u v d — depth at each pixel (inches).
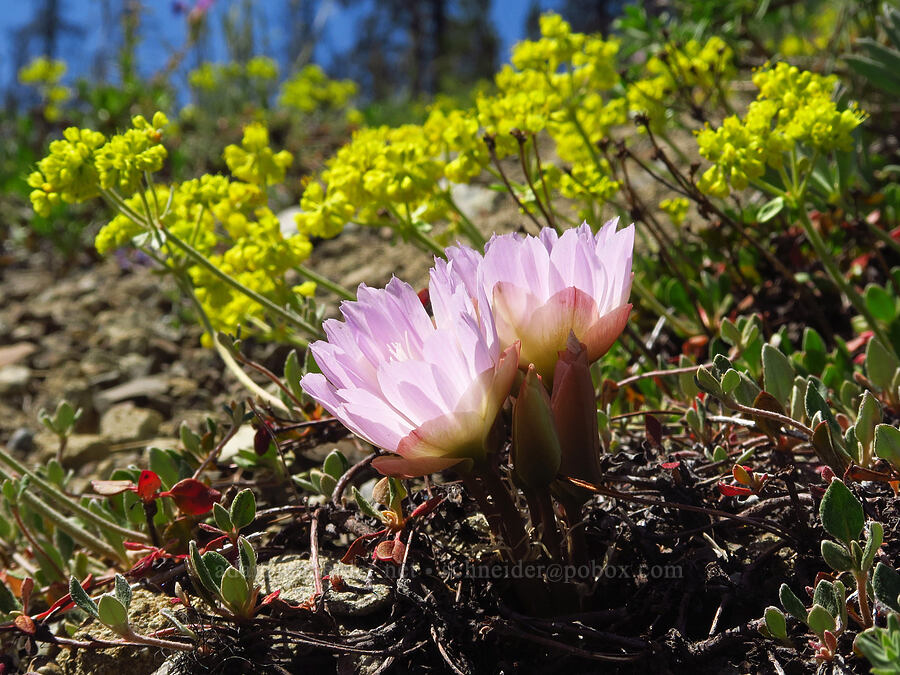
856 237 13.8
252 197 12.5
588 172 12.8
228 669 7.4
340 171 12.1
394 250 20.5
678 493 7.8
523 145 12.0
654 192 18.9
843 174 12.6
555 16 13.7
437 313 6.1
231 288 12.6
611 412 10.7
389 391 5.7
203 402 16.0
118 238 11.9
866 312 11.1
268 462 10.4
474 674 6.9
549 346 6.4
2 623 8.0
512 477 7.1
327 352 6.0
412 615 7.3
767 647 6.7
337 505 8.3
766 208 11.0
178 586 7.3
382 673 7.1
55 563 9.7
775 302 13.9
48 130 36.8
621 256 6.4
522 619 7.0
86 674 7.9
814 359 11.2
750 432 9.0
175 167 29.0
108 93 33.4
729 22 17.2
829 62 18.1
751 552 7.7
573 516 6.8
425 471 5.9
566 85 13.9
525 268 6.3
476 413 5.8
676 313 14.2
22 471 9.3
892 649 5.2
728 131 10.3
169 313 20.4
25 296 24.0
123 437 14.8
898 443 6.9
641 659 6.7
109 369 18.1
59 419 11.5
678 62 15.0
